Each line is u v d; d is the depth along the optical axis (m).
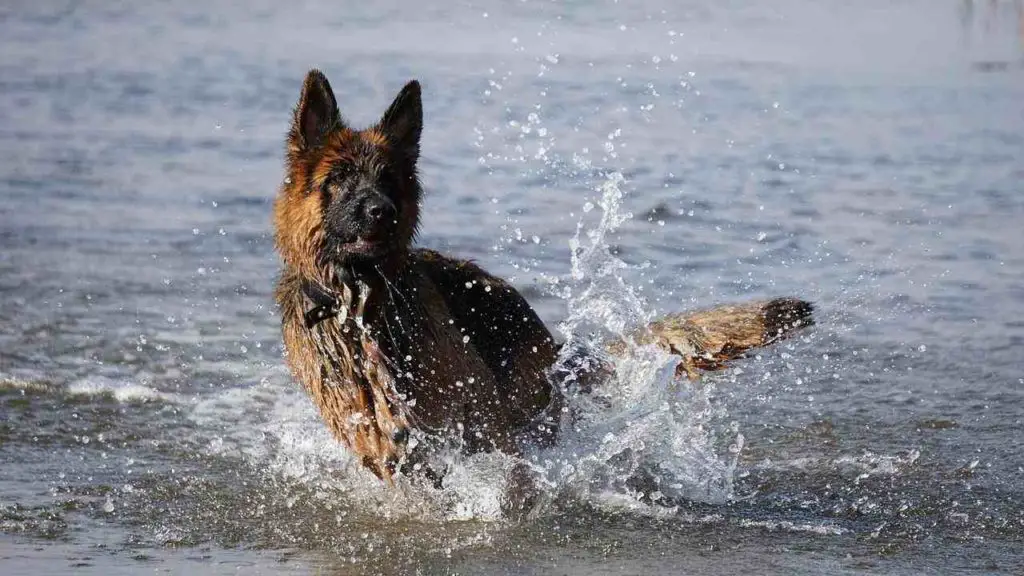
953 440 11.09
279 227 9.70
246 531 8.97
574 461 10.29
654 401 10.66
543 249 17.03
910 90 30.95
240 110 28.44
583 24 42.59
